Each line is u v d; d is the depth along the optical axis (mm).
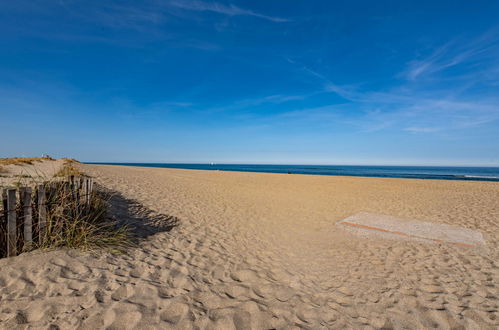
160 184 13445
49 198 3639
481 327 2453
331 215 7785
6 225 3045
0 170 11695
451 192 13422
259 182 19125
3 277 2611
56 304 2357
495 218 7113
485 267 3881
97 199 5012
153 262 3646
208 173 30766
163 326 2250
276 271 3799
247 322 2439
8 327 2006
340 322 2520
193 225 6102
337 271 3824
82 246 3510
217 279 3383
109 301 2514
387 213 7977
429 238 5375
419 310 2742
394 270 3830
